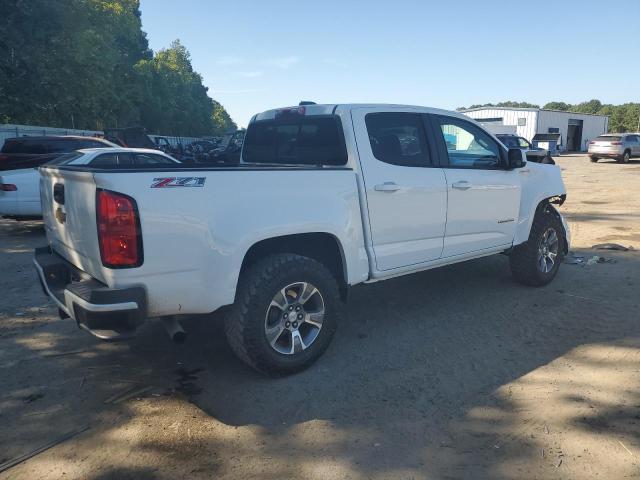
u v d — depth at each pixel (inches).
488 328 187.8
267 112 194.2
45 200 161.6
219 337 181.8
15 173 370.6
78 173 126.1
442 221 187.5
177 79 3021.7
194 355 167.3
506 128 1723.7
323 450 116.3
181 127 3088.1
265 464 111.5
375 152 169.3
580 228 390.3
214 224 131.0
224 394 141.9
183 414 131.8
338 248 161.6
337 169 156.9
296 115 180.4
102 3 1549.0
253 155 200.2
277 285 142.0
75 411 133.7
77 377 152.7
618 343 171.8
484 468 109.3
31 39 816.9
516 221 218.2
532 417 128.2
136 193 120.5
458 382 147.1
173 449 117.0
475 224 199.9
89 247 127.8
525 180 222.4
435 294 228.5
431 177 181.8
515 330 185.3
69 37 1008.2
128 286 121.6
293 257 147.3
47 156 407.5
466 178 194.1
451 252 193.5
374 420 128.3
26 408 135.4
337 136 167.8
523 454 113.7
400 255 175.2
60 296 137.0
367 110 171.8
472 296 224.7
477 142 205.8
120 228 119.0
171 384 148.0
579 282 243.4
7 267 283.9
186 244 127.2
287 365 148.1
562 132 2102.6
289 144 185.0
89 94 1262.3
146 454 115.3
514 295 225.1
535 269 229.6
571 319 194.7
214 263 131.6
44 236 380.5
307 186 148.9
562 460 111.3
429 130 187.6
